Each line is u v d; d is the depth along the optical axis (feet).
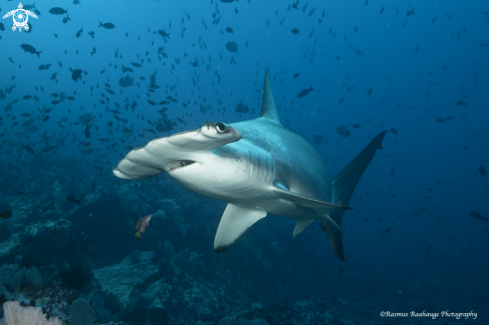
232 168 8.02
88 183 39.45
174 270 25.27
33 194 34.81
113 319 15.74
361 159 17.95
